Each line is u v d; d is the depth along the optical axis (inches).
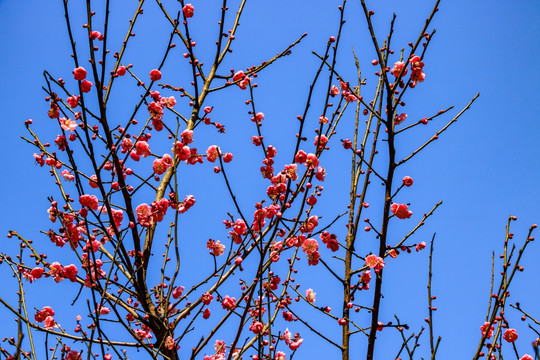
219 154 175.2
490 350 191.3
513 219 206.7
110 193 196.9
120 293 203.8
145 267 223.5
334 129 216.5
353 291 209.6
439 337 186.7
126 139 233.1
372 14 206.2
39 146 216.1
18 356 187.9
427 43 209.2
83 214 190.9
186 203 216.8
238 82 230.4
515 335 203.9
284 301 210.2
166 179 239.9
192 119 247.1
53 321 198.1
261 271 179.3
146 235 231.3
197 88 249.1
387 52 214.2
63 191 212.2
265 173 201.2
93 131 214.4
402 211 201.8
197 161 220.1
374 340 196.2
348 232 220.1
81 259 201.9
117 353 168.4
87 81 202.5
